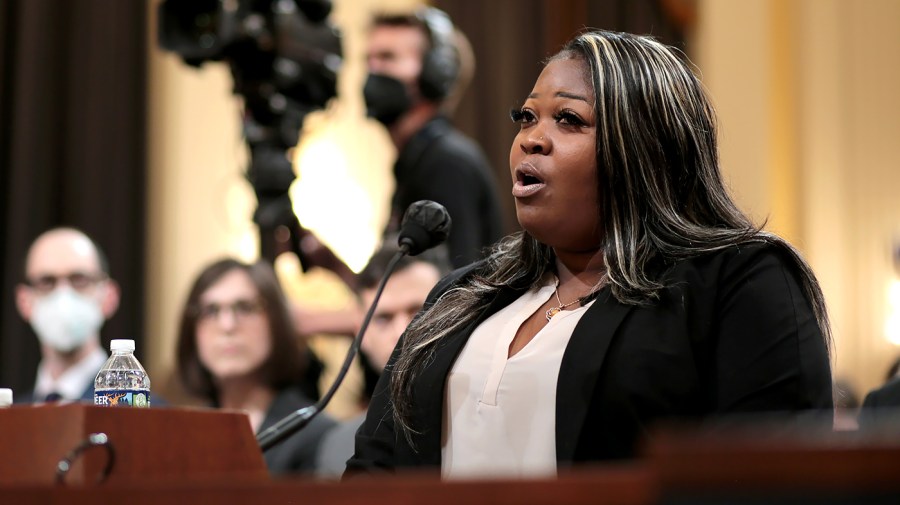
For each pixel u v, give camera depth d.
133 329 20.28
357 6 22.72
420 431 5.81
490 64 22.41
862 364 23.36
